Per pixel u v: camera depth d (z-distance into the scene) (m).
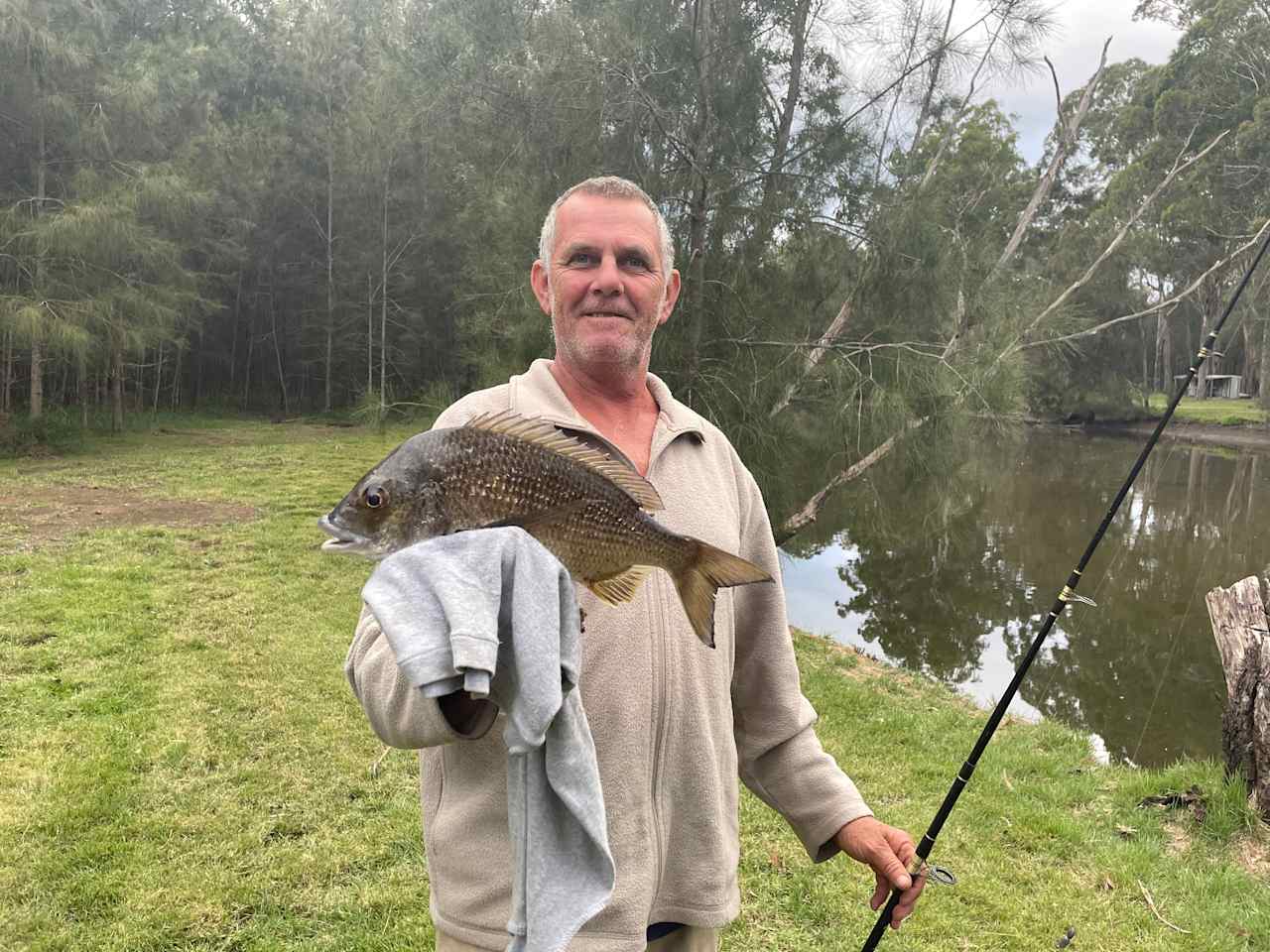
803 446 7.64
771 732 1.83
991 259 7.88
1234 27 25.91
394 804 4.35
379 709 1.26
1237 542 14.41
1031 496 18.48
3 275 17.67
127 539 9.66
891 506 11.34
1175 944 3.65
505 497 1.25
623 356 1.65
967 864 4.23
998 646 9.44
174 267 20.52
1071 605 10.89
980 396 7.32
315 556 9.24
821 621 10.10
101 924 3.36
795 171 7.43
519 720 1.01
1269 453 27.22
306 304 30.06
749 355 7.48
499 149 8.30
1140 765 6.48
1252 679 4.75
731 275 7.54
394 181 26.06
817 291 7.73
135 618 6.98
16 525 10.29
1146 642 9.62
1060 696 8.00
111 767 4.55
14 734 4.85
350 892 3.64
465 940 1.40
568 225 1.67
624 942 1.41
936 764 5.40
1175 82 27.27
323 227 28.92
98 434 20.81
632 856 1.45
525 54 7.69
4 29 16.41
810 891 3.90
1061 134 9.19
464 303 11.77
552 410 1.61
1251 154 25.53
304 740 5.00
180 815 4.14
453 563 1.04
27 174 18.44
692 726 1.55
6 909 3.41
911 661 8.80
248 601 7.61
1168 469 23.03
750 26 7.21
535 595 1.06
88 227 16.59
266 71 28.50
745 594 1.86
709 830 1.56
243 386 31.98
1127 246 18.83
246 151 25.31
